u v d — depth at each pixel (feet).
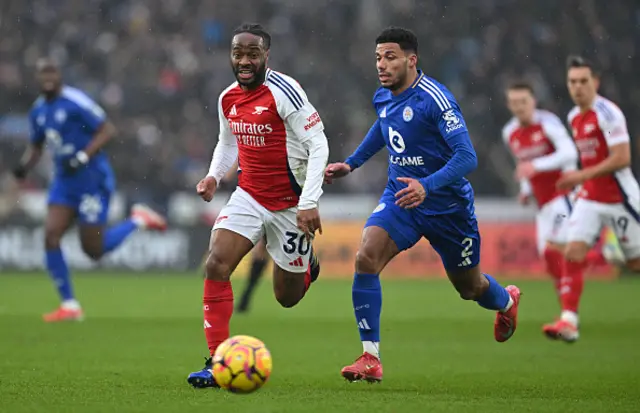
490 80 302.25
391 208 75.36
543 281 239.50
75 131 136.26
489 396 68.80
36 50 313.53
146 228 156.66
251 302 178.19
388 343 114.21
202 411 57.47
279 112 71.10
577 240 113.91
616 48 311.47
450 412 58.59
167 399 63.10
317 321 141.38
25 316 144.97
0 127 298.35
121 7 326.03
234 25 326.85
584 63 112.06
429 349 107.65
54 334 117.39
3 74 308.81
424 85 73.72
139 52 313.94
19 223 256.32
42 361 89.45
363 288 73.31
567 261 114.11
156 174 281.13
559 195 137.49
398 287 217.97
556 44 312.09
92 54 313.53
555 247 139.33
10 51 312.91
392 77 73.51
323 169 71.36
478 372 86.69
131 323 134.41
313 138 71.26
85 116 135.54
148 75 309.83
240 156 74.33
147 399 63.10
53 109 135.85
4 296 184.34
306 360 95.50
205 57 317.63
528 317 152.46
